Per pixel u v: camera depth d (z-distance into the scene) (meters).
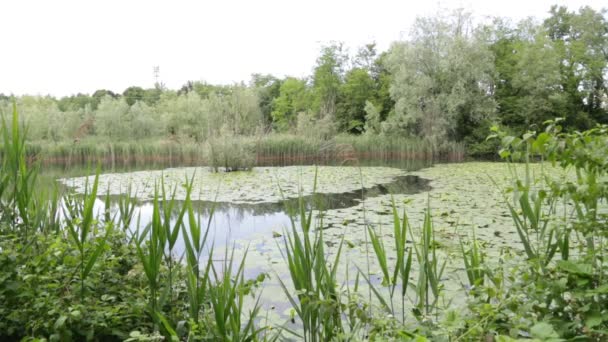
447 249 3.09
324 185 9.59
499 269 1.81
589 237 1.66
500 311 1.52
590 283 1.49
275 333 2.32
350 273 3.49
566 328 1.42
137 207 7.10
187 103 29.78
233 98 20.16
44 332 1.99
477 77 19.67
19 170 2.94
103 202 7.48
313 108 32.75
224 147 12.74
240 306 1.96
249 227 5.71
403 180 10.37
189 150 17.14
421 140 19.67
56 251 2.35
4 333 2.04
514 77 22.16
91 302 2.11
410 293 2.98
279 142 16.31
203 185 9.66
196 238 2.21
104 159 17.50
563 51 24.33
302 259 2.10
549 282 1.53
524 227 1.88
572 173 7.13
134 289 2.30
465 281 3.08
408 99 20.23
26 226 2.66
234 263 3.91
